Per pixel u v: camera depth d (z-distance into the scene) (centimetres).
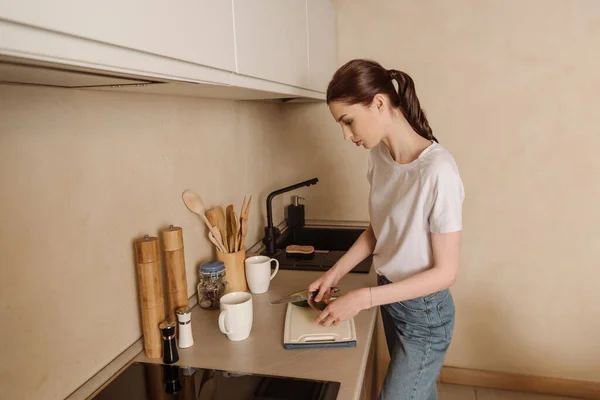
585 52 207
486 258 236
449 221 124
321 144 245
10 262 88
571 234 224
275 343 125
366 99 128
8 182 87
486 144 225
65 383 103
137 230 126
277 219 246
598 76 207
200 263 162
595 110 210
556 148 218
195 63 84
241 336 128
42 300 96
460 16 217
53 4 50
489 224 232
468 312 245
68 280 102
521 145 221
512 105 219
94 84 92
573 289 229
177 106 145
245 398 101
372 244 159
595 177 216
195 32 83
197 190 159
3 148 86
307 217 254
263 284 161
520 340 241
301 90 165
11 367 89
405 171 134
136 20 65
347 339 124
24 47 47
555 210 223
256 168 216
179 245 129
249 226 209
